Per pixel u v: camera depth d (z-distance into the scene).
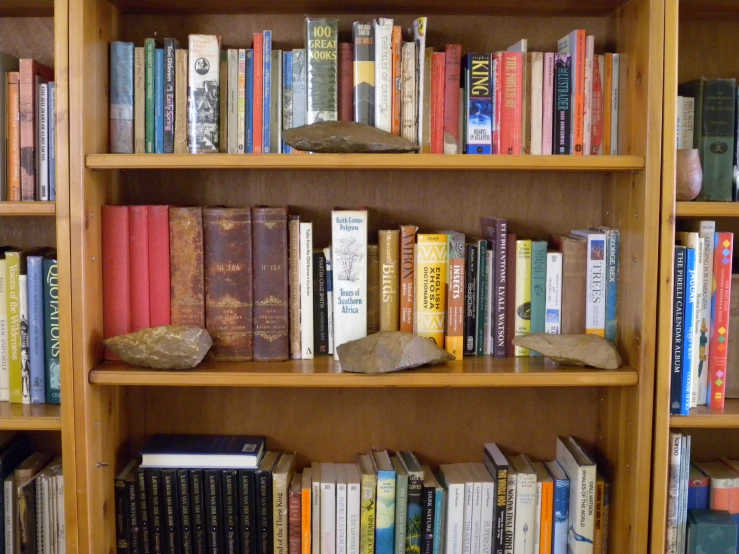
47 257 1.42
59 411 1.39
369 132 1.35
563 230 1.62
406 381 1.35
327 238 1.61
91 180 1.35
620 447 1.47
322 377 1.34
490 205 1.62
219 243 1.42
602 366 1.38
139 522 1.50
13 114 1.38
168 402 1.63
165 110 1.41
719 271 1.39
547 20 1.57
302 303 1.45
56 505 1.47
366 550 1.50
